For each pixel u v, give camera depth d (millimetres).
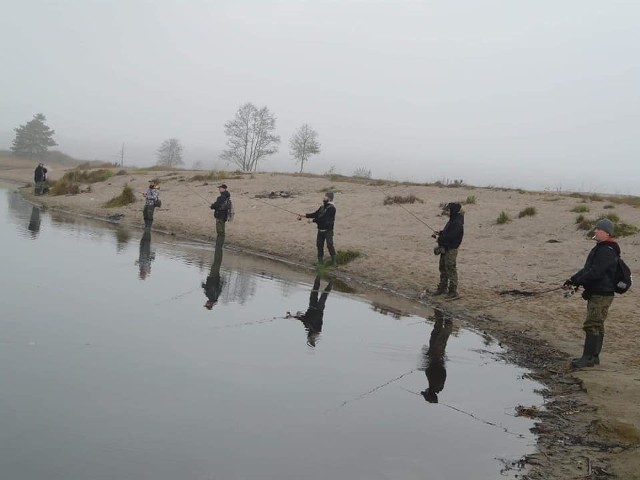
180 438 4359
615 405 5766
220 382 5578
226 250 15648
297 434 4648
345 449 4469
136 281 9852
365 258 14609
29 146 110562
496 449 4711
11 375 5148
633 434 4988
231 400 5180
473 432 5035
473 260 14180
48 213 21000
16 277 9078
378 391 5855
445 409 5531
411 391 5961
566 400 6012
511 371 6969
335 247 16188
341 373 6281
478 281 12320
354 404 5426
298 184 29750
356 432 4809
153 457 4043
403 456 4441
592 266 7102
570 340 8570
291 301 9773
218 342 6871
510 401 5895
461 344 8039
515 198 24328
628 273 7133
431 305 10789
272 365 6266
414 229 18391
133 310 7855
